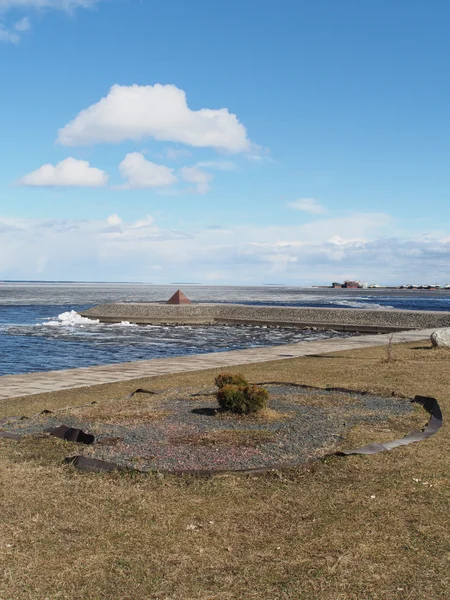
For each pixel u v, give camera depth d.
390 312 53.69
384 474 7.26
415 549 5.24
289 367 18.45
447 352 20.38
